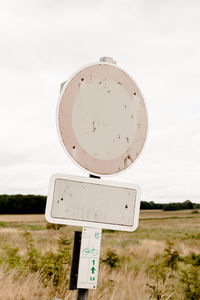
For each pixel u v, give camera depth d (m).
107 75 1.57
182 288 5.13
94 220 1.46
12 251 5.76
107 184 1.50
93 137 1.50
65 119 1.46
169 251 7.87
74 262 1.47
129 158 1.56
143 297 4.65
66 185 1.44
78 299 1.44
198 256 6.73
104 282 4.66
